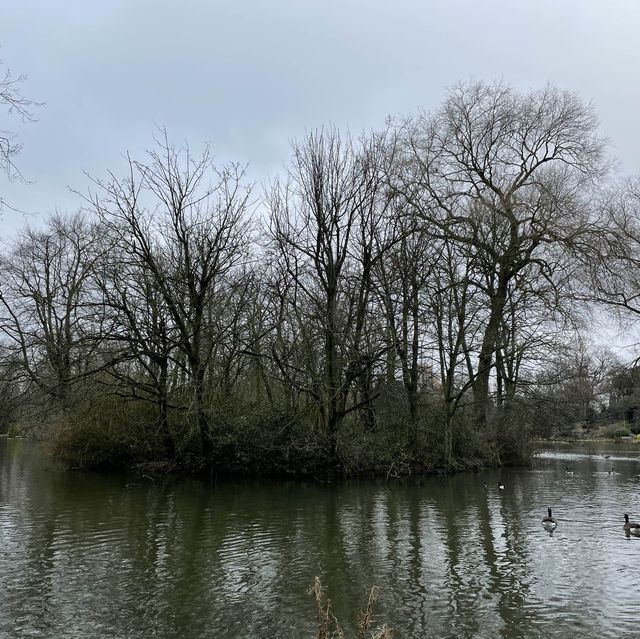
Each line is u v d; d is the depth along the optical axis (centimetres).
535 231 2978
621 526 1684
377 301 2752
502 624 961
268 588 1127
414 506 1997
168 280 2552
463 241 2931
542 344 2828
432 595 1096
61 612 995
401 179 2903
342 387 2545
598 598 1079
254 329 2755
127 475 2778
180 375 2709
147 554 1348
